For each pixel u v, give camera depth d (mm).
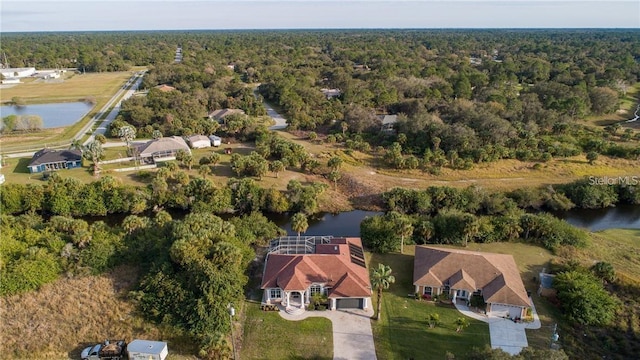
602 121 131250
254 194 75750
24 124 116062
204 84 165250
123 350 41812
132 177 84000
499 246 62844
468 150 96062
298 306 49219
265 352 42656
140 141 108500
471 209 75812
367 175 88875
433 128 103312
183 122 116875
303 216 60719
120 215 74188
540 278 53406
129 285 51094
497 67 191000
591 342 44188
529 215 66375
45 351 42250
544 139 102688
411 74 171000
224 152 100688
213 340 41531
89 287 50812
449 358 39375
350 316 47969
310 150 102625
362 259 55531
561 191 80125
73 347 42906
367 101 137375
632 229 71062
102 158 91812
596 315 46281
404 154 100938
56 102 158000
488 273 50812
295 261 51312
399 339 44625
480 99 137750
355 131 114812
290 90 149000
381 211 77875
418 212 75938
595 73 174875
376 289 52625
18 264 51031
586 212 78688
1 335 43938
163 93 140250
